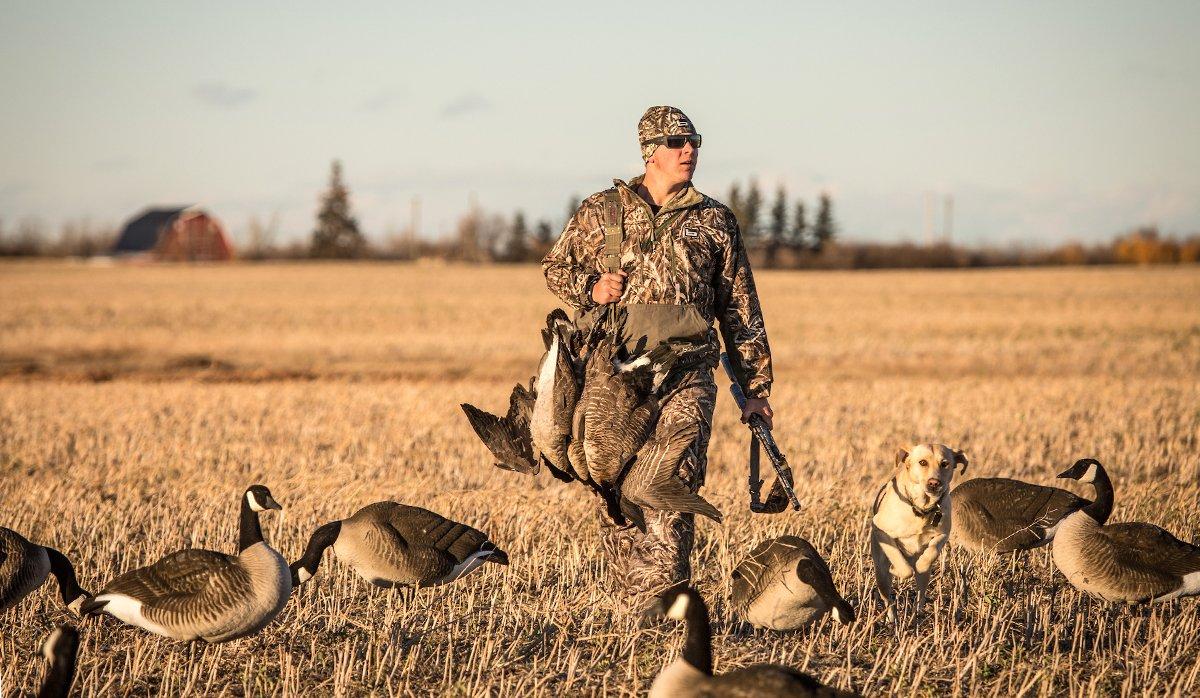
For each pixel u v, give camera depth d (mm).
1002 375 44969
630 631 12445
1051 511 14891
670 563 12156
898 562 13273
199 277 137875
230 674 11688
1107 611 13625
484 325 71188
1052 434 26750
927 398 34406
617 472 10883
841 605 11023
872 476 22094
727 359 12555
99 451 24469
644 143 12016
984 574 14781
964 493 15609
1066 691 11062
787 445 25812
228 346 57969
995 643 12250
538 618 13281
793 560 11633
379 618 13328
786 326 71062
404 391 37094
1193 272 156375
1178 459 23484
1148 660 11570
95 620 13000
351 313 80500
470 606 13695
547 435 10984
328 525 13586
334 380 43812
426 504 18938
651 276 11695
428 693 11078
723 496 19109
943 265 193000
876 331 67375
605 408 10812
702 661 9000
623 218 11852
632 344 11578
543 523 17625
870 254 196875
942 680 11297
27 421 28891
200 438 26312
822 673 11352
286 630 12891
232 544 16469
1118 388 36812
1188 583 12609
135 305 86562
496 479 21594
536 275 149750
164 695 10984
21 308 81812
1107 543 13023
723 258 12172
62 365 49938
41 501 18922
